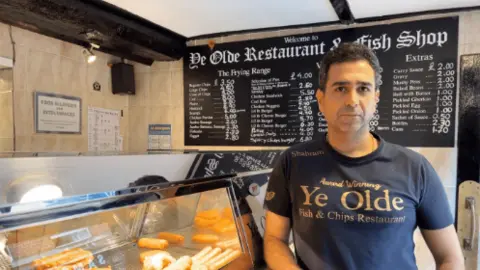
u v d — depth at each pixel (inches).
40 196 33.7
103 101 107.1
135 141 115.6
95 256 44.9
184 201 53.8
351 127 41.8
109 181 40.1
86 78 101.0
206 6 82.4
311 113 97.5
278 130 101.0
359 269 41.3
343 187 43.4
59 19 73.3
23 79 83.5
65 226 41.8
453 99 84.5
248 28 100.2
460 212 82.8
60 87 93.0
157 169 46.2
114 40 87.6
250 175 60.8
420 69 87.0
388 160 43.5
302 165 46.9
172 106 113.2
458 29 84.0
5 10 68.2
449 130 84.9
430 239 44.1
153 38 95.6
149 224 52.2
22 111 83.4
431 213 42.5
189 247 53.5
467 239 81.7
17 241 36.9
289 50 99.3
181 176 49.3
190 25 96.6
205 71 108.5
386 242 40.9
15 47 81.4
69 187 36.3
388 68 89.7
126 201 41.3
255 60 102.9
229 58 105.7
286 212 49.9
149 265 46.4
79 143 98.7
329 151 45.6
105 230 46.9
